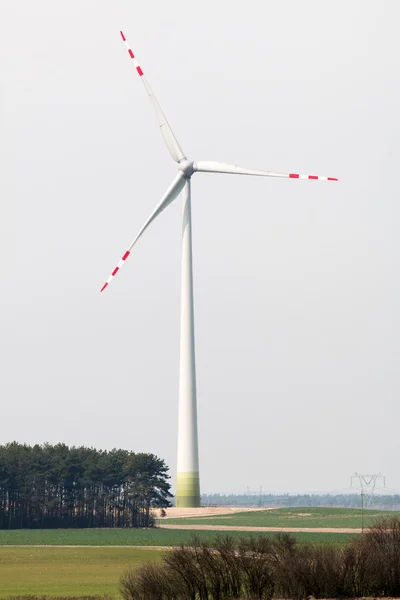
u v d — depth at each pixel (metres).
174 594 118.75
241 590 119.38
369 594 119.75
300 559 121.31
